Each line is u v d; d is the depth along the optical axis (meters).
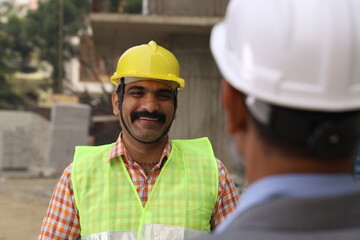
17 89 30.59
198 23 7.45
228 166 7.61
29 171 14.09
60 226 1.93
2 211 8.93
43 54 27.70
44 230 1.94
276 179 0.73
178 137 7.95
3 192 10.87
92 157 2.01
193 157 2.05
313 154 0.72
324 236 0.67
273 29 0.74
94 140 16.22
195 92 7.89
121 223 1.90
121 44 9.05
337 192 0.71
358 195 0.71
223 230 0.73
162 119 1.98
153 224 1.90
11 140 14.16
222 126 7.80
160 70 1.97
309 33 0.72
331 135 0.69
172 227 1.91
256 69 0.75
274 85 0.73
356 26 0.74
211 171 2.03
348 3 0.76
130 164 2.00
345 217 0.68
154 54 2.00
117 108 2.13
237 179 5.04
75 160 2.01
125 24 7.62
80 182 1.94
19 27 27.52
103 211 1.91
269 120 0.73
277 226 0.68
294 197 0.70
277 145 0.73
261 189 0.74
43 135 16.81
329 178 0.72
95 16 7.47
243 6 0.80
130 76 1.98
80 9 27.42
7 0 29.94
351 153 0.74
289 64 0.73
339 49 0.71
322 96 0.71
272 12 0.75
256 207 0.71
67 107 14.06
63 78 25.23
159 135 1.98
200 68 7.91
